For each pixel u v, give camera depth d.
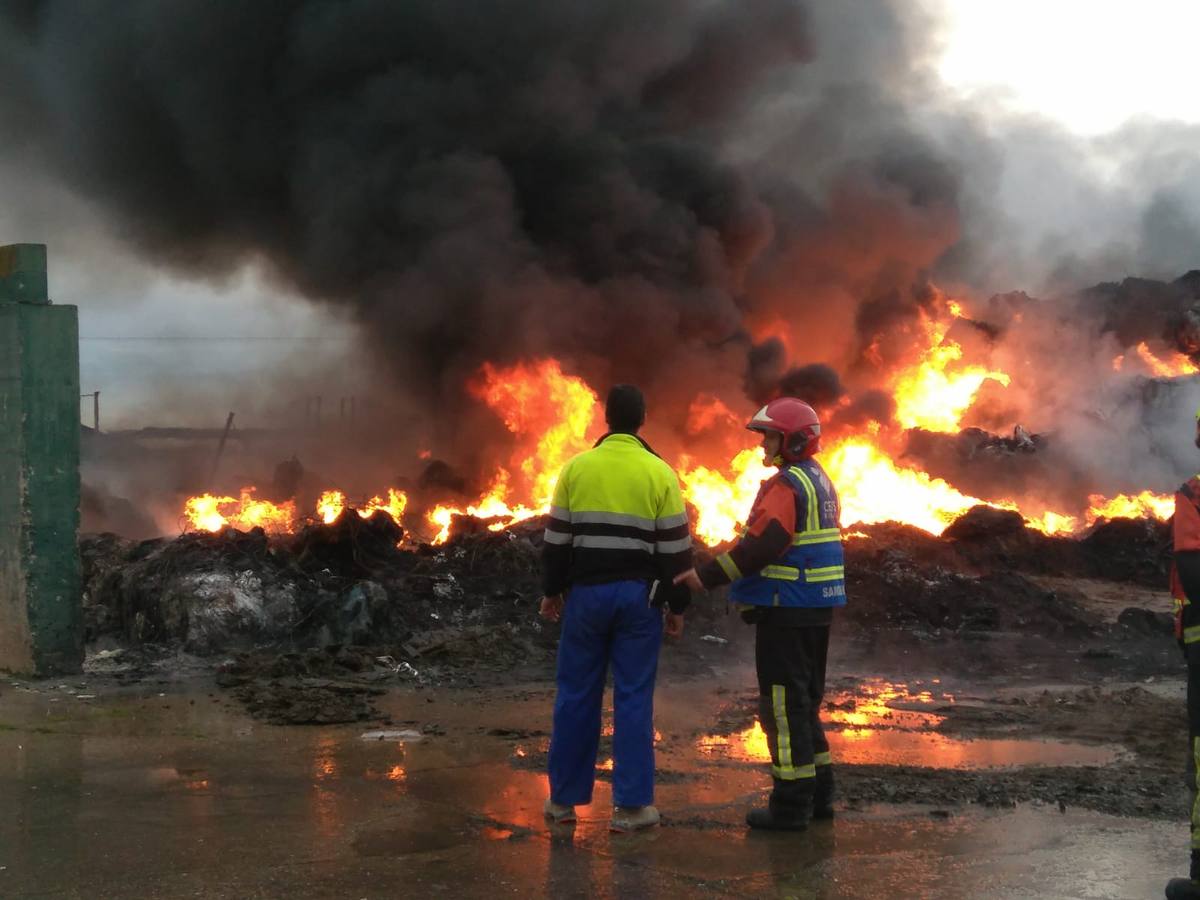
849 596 12.17
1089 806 5.58
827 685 9.12
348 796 5.61
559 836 5.00
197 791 5.68
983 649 10.85
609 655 5.31
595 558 5.20
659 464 5.27
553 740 5.24
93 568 11.17
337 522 11.59
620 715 5.14
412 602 10.89
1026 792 5.81
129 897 4.16
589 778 5.22
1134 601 14.41
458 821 5.20
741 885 4.36
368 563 11.58
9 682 8.51
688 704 8.25
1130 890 4.32
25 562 8.60
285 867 4.50
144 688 8.38
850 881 4.41
